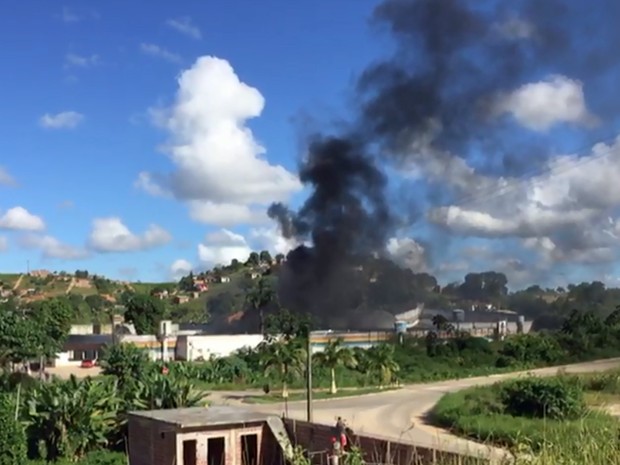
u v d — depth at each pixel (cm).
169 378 3594
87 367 7650
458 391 4447
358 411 4109
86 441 3159
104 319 11800
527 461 498
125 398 3397
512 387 3528
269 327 7538
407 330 8250
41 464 3022
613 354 7281
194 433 2575
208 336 7938
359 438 1872
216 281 17538
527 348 7262
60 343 7425
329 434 2378
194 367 6259
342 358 5325
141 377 4469
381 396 4991
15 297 15875
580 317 8056
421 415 3878
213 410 2941
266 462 2598
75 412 3159
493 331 9075
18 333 5278
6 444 2975
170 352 7869
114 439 3250
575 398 3125
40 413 3159
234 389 5606
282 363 5144
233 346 7988
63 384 3516
